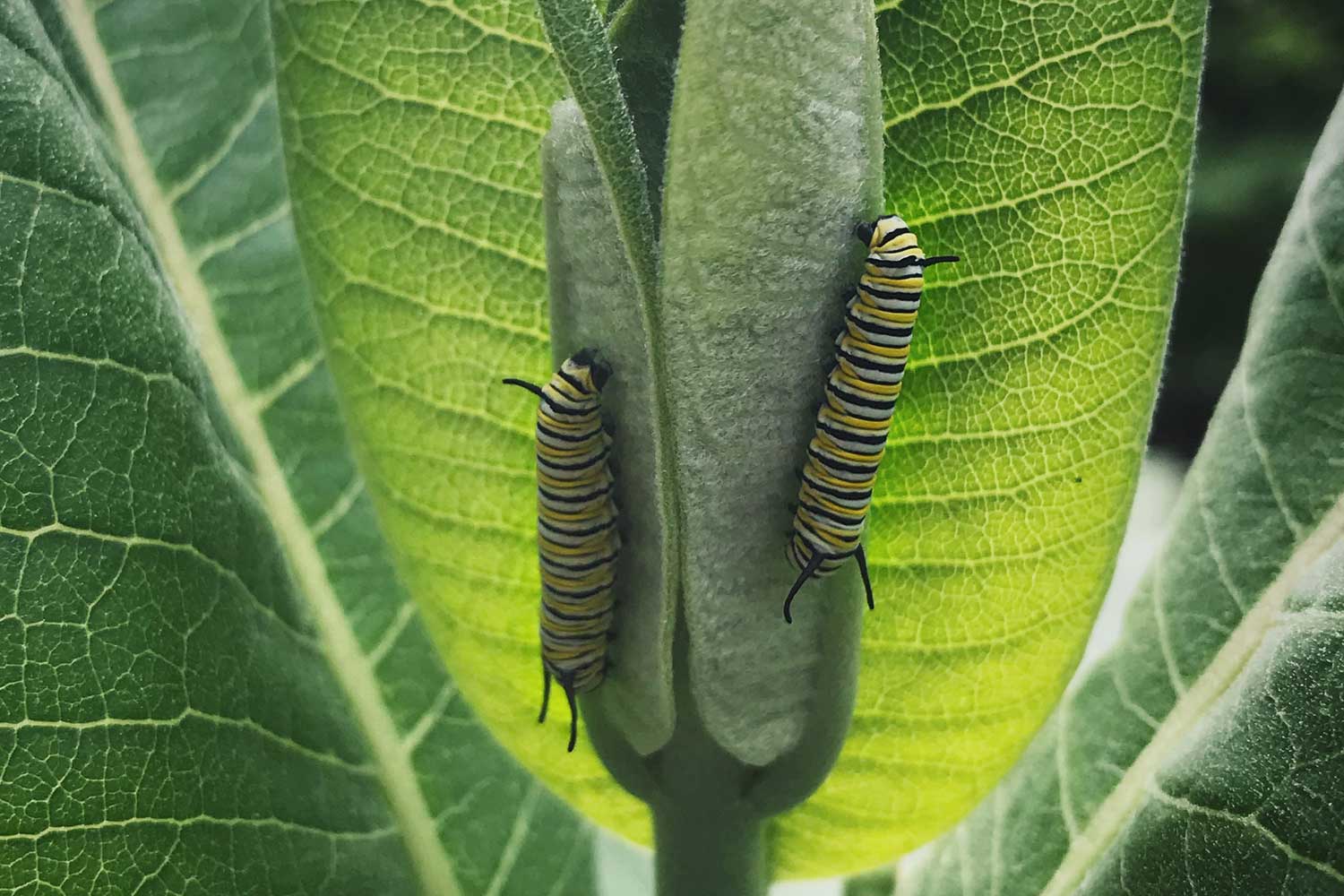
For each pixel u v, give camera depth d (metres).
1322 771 0.23
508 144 0.23
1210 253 1.08
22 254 0.23
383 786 0.26
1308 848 0.22
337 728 0.26
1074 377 0.23
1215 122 1.12
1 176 0.23
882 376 0.21
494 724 0.26
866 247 0.21
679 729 0.22
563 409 0.21
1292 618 0.24
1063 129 0.22
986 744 0.24
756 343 0.21
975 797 0.25
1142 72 0.22
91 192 0.24
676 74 0.20
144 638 0.23
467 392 0.24
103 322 0.24
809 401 0.21
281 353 0.29
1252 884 0.23
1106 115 0.22
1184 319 1.08
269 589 0.26
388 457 0.25
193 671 0.24
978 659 0.24
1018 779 0.28
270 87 0.29
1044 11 0.22
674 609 0.21
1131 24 0.22
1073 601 0.24
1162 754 0.25
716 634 0.21
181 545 0.24
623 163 0.20
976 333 0.23
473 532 0.25
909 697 0.24
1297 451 0.25
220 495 0.25
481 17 0.23
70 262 0.24
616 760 0.23
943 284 0.23
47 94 0.24
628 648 0.22
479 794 0.30
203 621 0.24
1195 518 0.27
